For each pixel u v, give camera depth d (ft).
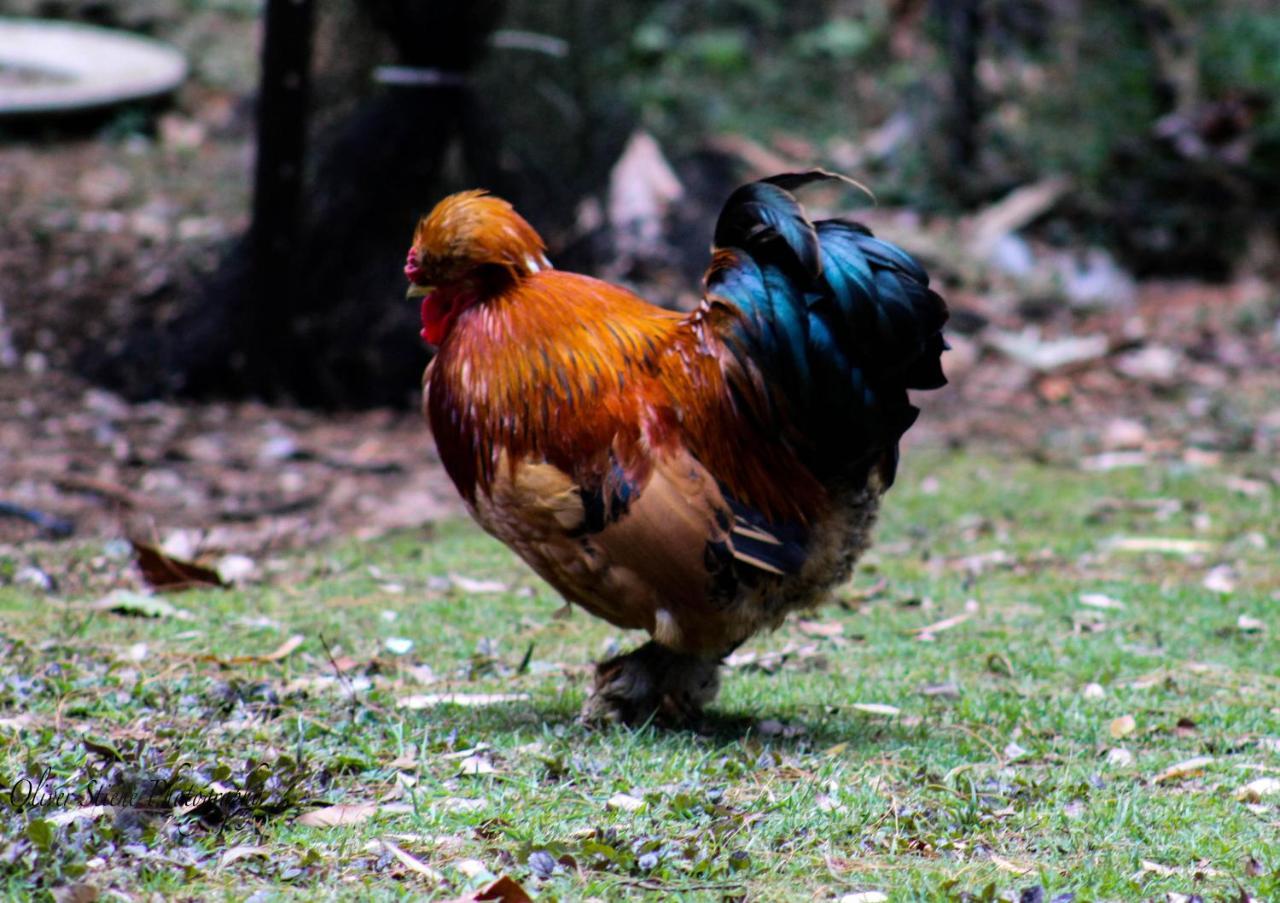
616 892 16.46
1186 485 40.40
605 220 52.37
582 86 48.08
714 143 67.05
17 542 34.76
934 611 30.42
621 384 20.39
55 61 72.08
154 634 27.58
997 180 65.16
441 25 44.47
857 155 68.13
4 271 52.90
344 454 43.11
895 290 19.94
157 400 46.39
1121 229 62.34
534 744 21.40
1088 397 49.55
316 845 17.57
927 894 16.53
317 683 24.70
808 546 20.97
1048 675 26.12
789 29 77.97
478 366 20.85
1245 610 30.12
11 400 44.91
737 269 20.56
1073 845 18.19
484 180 46.16
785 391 20.29
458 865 16.92
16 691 23.04
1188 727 23.20
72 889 15.35
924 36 73.00
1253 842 18.28
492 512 21.09
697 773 20.24
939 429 46.68
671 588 20.44
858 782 20.29
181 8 78.95
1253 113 65.21
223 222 58.90
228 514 37.86
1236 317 56.65
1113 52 69.51
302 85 44.29
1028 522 37.42
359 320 47.14
